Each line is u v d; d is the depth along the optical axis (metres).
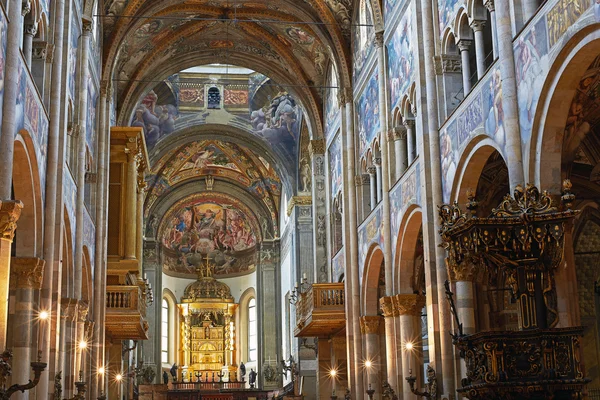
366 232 33.25
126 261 34.66
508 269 15.62
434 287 23.08
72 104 26.56
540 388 14.39
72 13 25.47
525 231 15.20
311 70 42.53
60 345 25.19
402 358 27.84
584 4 15.32
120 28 34.25
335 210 40.16
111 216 35.12
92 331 30.11
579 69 16.23
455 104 23.80
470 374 15.23
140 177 40.69
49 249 21.06
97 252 31.58
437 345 22.69
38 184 20.45
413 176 26.17
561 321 16.12
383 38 30.61
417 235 27.59
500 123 19.02
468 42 22.77
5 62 16.89
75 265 26.53
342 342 40.50
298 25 37.78
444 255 22.67
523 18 18.38
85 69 27.91
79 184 26.97
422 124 24.41
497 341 14.67
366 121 33.75
